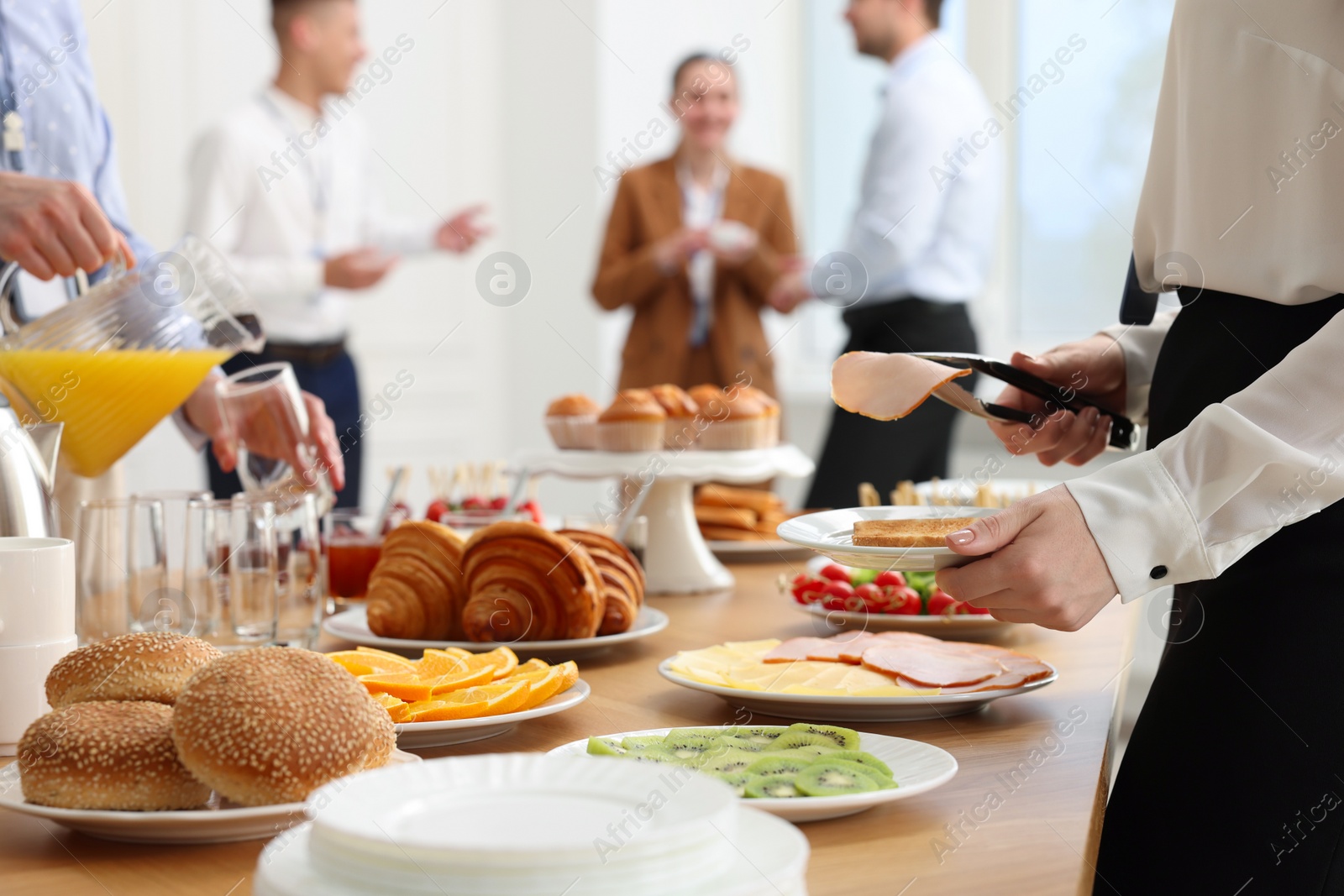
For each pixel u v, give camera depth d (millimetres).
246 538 938
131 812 532
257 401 1068
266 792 533
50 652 704
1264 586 795
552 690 760
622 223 2957
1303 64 769
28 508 790
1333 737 764
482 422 3729
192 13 3016
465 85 3619
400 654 973
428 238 2865
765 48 3633
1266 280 802
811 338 3709
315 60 2521
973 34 3164
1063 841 553
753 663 856
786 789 571
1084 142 3010
